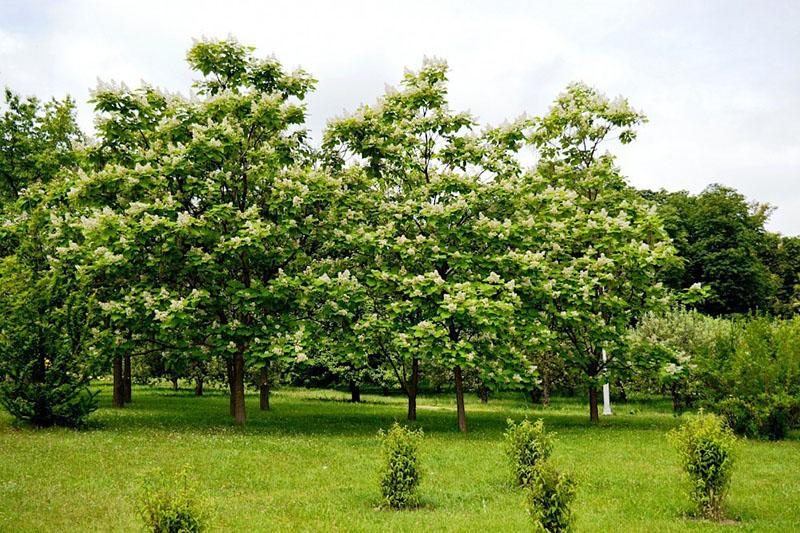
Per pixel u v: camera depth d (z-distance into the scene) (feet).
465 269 55.42
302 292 53.11
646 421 69.36
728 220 157.07
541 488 22.17
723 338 60.18
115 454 39.34
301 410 81.10
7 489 30.14
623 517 27.86
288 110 56.08
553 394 140.26
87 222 50.24
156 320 51.44
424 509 29.14
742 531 25.79
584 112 69.15
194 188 53.47
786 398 52.42
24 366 49.98
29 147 102.94
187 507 20.31
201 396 107.55
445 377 119.34
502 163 61.31
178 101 57.98
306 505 29.27
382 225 59.41
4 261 51.88
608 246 61.21
